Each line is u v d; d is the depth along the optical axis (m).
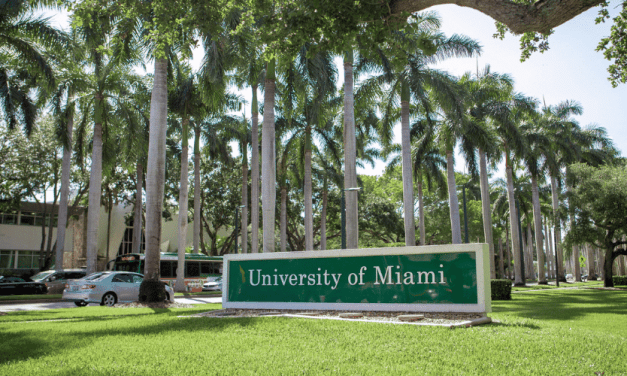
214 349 7.11
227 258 14.34
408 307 11.24
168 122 37.25
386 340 7.70
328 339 7.89
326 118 31.16
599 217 36.75
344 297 12.24
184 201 32.56
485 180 35.88
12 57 22.92
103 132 30.02
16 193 37.56
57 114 29.86
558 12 6.98
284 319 10.58
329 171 45.16
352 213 24.16
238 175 50.09
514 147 35.53
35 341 7.97
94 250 27.47
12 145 35.84
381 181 60.94
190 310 14.80
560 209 39.19
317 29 10.24
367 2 8.97
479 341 7.54
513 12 7.33
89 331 9.18
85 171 40.66
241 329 9.18
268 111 24.84
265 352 6.88
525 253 82.81
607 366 6.11
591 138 51.00
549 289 36.22
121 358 6.52
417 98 28.12
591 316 13.66
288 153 37.53
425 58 27.80
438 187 45.28
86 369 5.84
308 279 12.88
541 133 42.84
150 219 19.92
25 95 26.84
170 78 24.48
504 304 19.77
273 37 10.30
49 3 20.94
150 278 19.41
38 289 27.31
